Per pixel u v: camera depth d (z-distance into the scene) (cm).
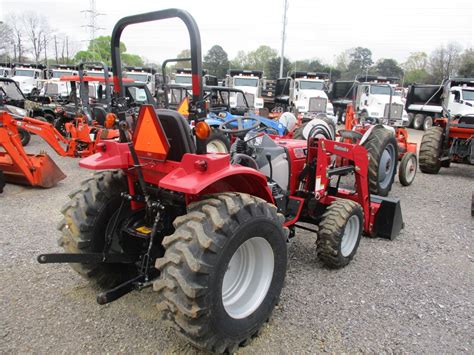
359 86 2059
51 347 248
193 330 218
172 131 249
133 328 269
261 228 249
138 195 288
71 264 300
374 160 575
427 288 342
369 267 379
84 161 272
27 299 299
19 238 413
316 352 254
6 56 4209
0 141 560
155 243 280
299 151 409
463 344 269
